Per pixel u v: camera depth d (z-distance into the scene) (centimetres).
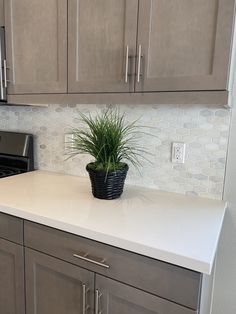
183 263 81
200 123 134
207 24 100
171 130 141
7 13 145
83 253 102
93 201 127
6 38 147
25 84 146
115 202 127
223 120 129
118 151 129
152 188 150
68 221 104
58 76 136
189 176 140
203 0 100
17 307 126
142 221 105
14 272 124
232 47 100
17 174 176
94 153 127
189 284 82
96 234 96
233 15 96
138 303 92
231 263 136
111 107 155
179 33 106
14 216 118
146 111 146
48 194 136
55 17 132
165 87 111
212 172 134
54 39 134
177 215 113
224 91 101
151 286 89
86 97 129
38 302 119
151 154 148
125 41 116
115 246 94
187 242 89
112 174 126
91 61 126
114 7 117
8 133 192
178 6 104
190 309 83
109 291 98
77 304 108
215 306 142
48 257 111
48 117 179
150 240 90
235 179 130
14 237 120
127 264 92
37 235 113
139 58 113
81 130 166
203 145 135
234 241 133
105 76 123
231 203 132
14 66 148
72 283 108
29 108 186
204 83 103
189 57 105
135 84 117
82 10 124
